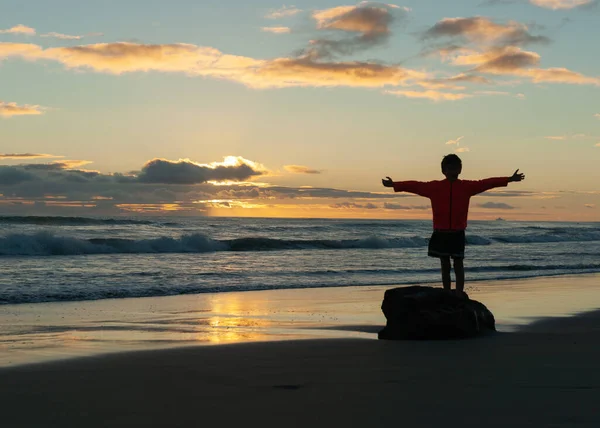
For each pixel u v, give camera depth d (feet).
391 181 25.20
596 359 19.06
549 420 11.80
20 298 39.88
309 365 18.44
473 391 14.43
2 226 123.34
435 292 24.73
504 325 29.48
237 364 18.78
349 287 51.34
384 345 22.71
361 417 12.19
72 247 84.43
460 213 24.70
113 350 21.85
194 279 54.60
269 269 65.72
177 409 13.06
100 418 12.44
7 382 16.10
